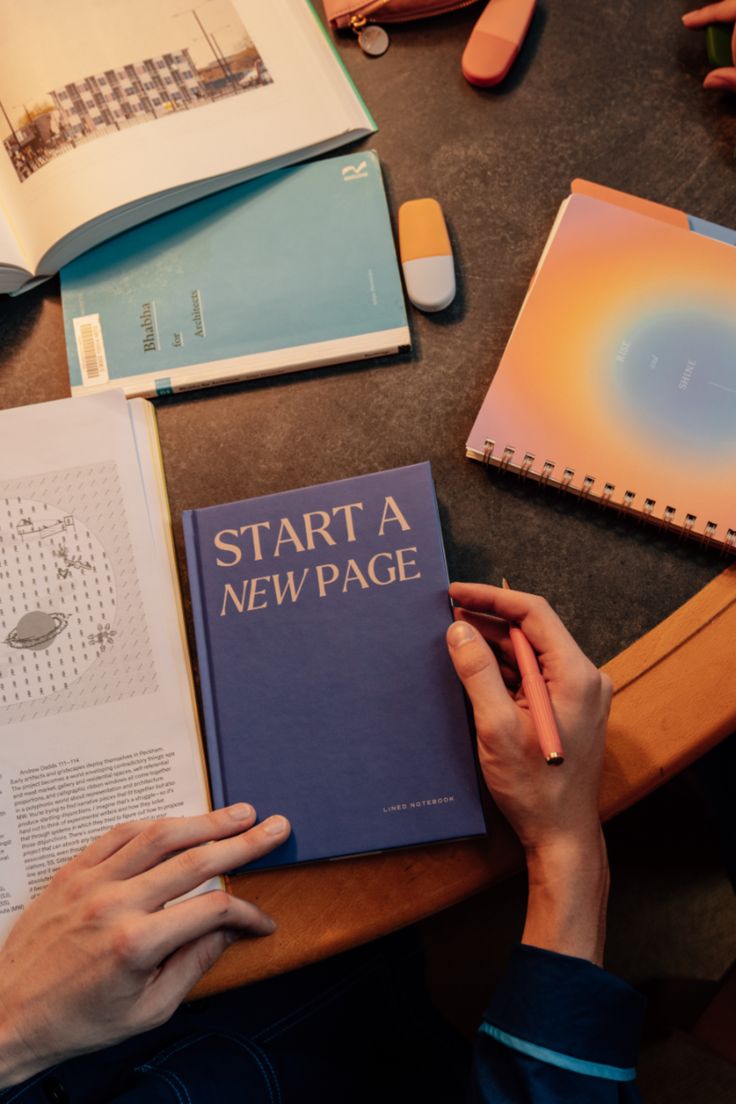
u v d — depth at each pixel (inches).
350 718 25.5
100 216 28.6
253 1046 31.8
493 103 30.6
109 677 26.4
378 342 28.4
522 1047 23.9
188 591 27.5
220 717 25.9
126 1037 24.4
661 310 27.7
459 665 24.3
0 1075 24.0
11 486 27.3
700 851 46.3
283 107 29.6
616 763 25.2
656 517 26.7
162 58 29.7
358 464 28.3
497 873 24.7
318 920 24.6
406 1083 33.6
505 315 29.0
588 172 30.0
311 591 26.3
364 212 29.3
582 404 27.3
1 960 24.5
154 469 27.7
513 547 27.4
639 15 31.0
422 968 37.5
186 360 28.7
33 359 29.5
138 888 23.6
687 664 25.9
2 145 29.5
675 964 46.2
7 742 26.0
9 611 26.7
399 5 30.5
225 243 29.4
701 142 30.0
